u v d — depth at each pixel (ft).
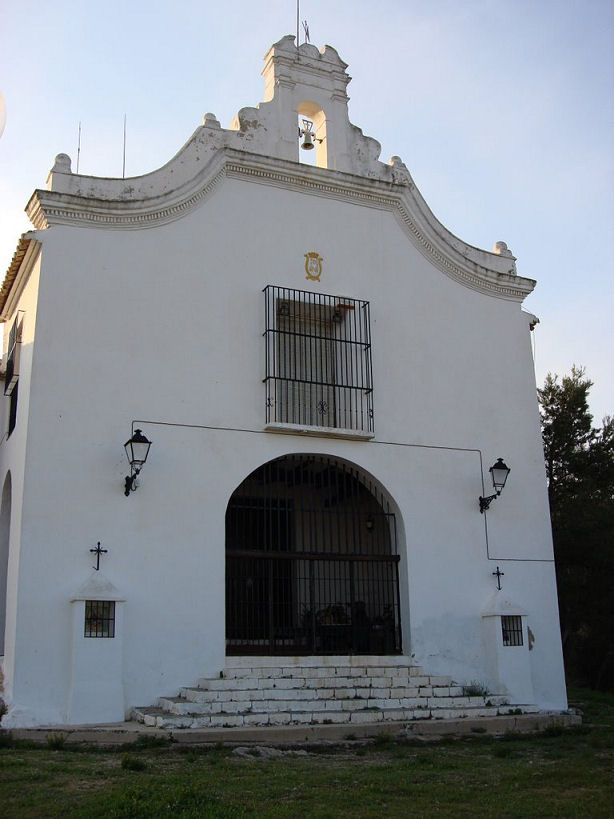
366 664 43.80
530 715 40.37
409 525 46.88
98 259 42.37
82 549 38.81
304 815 21.22
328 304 47.60
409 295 50.44
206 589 40.96
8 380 48.67
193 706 36.04
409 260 51.01
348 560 45.83
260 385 44.86
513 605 47.14
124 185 43.86
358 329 48.19
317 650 45.47
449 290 51.98
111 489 40.06
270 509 45.11
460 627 46.70
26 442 38.88
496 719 38.60
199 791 21.99
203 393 43.27
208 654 40.24
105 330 41.70
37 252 42.47
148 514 40.57
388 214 51.03
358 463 46.47
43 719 35.96
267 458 44.14
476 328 52.29
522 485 50.93
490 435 50.78
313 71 50.90
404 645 45.62
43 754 29.14
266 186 47.67
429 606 46.21
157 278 43.55
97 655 37.32
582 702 55.77
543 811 22.29
